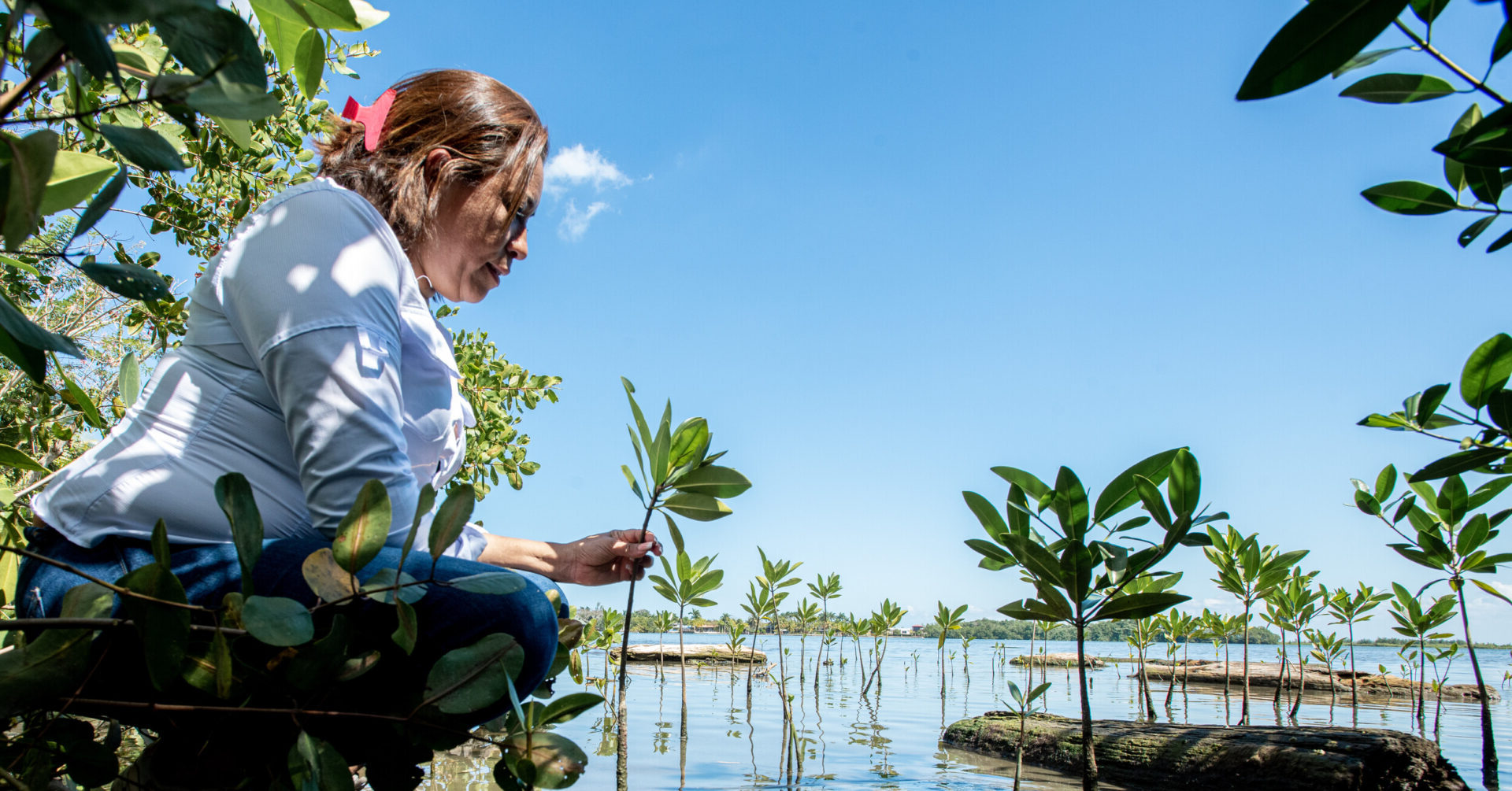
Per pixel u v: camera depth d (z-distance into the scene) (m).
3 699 0.92
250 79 0.79
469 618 1.25
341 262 1.30
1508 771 3.68
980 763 3.82
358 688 1.20
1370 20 0.78
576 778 1.17
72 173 0.97
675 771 3.48
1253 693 7.90
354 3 1.13
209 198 3.19
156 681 0.91
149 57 0.96
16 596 1.24
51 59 0.72
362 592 1.04
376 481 1.02
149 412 1.28
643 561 1.85
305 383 1.21
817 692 7.24
